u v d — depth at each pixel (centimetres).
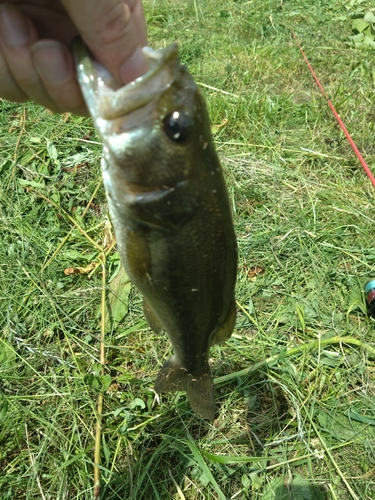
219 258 26
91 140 69
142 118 22
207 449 42
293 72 86
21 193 61
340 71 88
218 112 74
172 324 28
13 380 45
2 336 48
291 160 68
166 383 33
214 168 24
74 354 46
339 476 40
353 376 46
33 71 23
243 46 92
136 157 22
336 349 48
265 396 45
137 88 21
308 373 46
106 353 47
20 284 52
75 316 50
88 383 44
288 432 42
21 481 39
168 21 100
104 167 23
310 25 100
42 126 70
